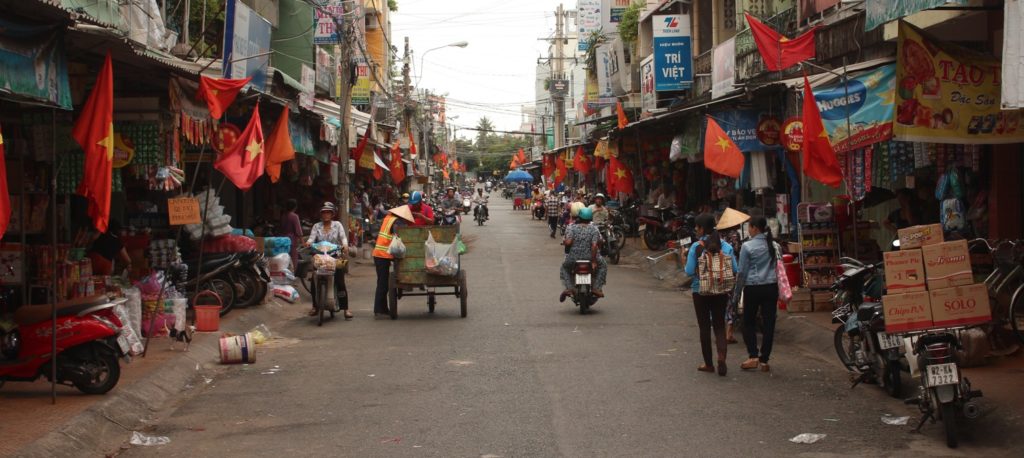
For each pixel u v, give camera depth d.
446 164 94.31
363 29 33.91
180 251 14.34
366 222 31.08
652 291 18.30
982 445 6.92
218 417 8.16
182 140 13.11
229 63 13.32
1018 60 7.31
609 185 29.69
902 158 13.09
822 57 17.27
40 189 11.06
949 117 9.73
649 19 33.69
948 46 9.73
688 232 19.48
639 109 35.09
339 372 10.17
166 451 7.07
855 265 9.84
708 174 26.36
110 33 8.54
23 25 7.11
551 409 8.18
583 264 14.78
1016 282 9.84
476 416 7.95
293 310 15.88
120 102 11.36
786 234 16.19
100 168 7.91
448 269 14.17
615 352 11.23
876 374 8.80
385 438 7.27
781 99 15.54
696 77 27.31
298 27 24.88
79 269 10.71
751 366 10.02
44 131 10.55
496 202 93.69
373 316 14.97
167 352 10.69
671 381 9.44
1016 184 11.71
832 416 7.88
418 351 11.44
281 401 8.75
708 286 9.66
